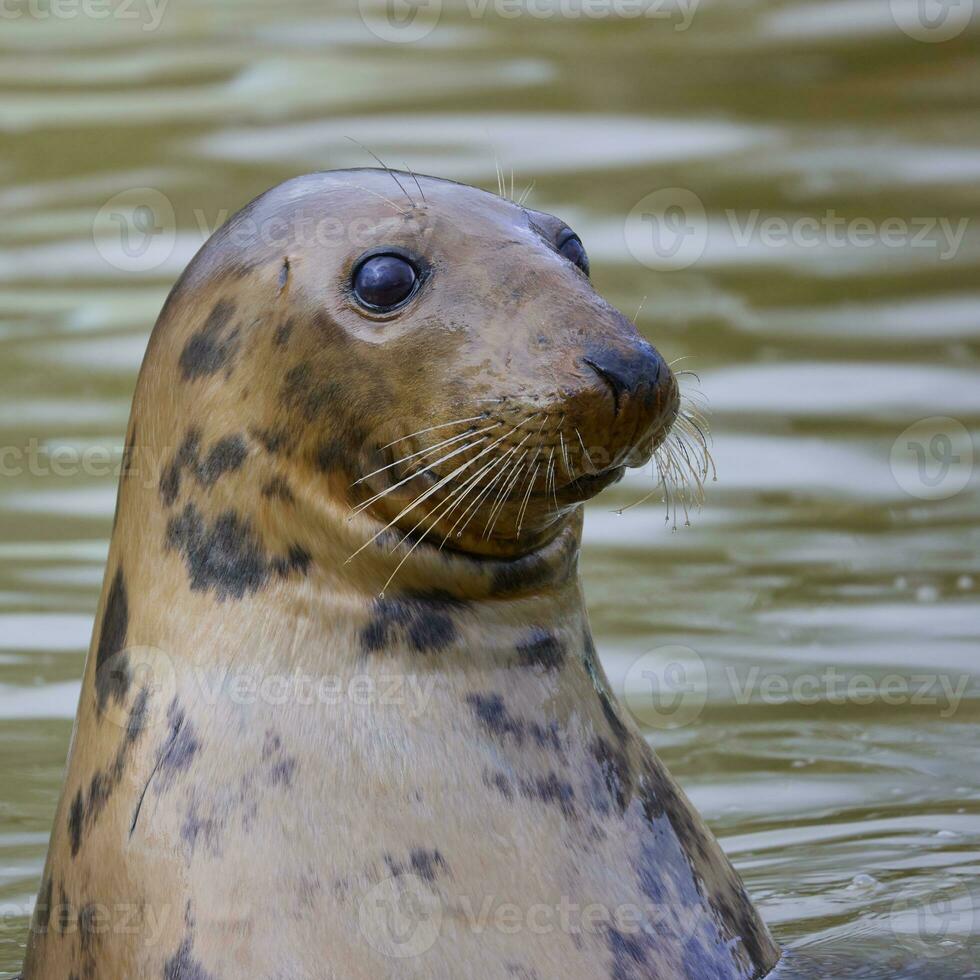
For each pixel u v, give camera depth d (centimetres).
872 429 4491
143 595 2158
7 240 5875
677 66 7338
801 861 2733
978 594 3719
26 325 5228
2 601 3669
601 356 2016
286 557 2100
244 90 7194
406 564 2092
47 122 6944
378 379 2072
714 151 6481
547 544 2178
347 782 2020
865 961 2239
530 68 7331
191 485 2138
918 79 7144
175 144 6606
